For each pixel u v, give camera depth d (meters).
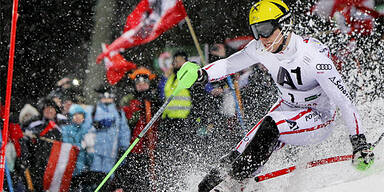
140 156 15.15
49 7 17.38
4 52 17.17
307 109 9.65
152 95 15.92
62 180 14.32
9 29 17.20
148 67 17.02
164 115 15.70
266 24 8.46
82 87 16.05
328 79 8.80
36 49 17.25
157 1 17.38
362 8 16.86
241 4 18.44
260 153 9.05
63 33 17.48
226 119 16.25
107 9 17.89
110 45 17.08
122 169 14.84
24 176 14.19
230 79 16.38
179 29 17.97
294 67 8.98
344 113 8.79
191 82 9.72
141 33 17.38
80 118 14.63
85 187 14.45
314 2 17.25
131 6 18.17
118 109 15.27
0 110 15.63
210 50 17.98
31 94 16.70
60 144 14.40
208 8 18.34
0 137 14.02
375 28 16.66
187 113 15.86
